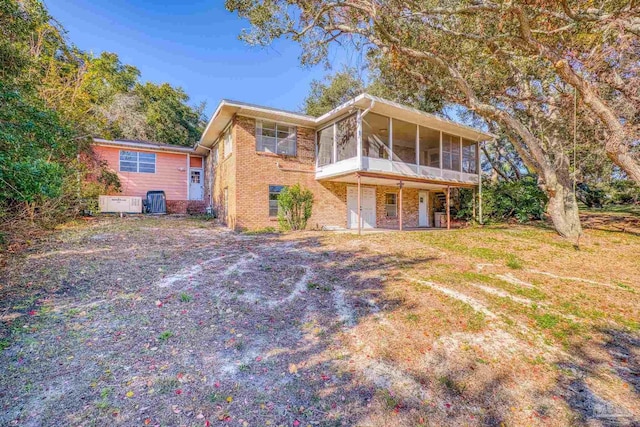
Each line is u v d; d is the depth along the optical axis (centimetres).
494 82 1174
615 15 648
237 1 881
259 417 243
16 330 336
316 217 1296
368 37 959
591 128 1111
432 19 891
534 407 282
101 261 598
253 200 1153
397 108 1130
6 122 512
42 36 1031
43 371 275
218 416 240
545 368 339
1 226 682
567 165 1126
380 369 319
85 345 321
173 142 2522
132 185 1588
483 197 1546
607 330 422
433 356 348
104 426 221
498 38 812
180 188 1717
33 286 453
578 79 754
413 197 1647
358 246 834
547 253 830
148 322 379
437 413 266
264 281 541
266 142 1196
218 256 690
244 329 381
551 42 826
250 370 303
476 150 1560
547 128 1237
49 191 489
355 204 1416
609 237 1015
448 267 660
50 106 1009
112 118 1981
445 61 1000
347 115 1155
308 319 417
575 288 573
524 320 441
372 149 1200
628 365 351
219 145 1455
